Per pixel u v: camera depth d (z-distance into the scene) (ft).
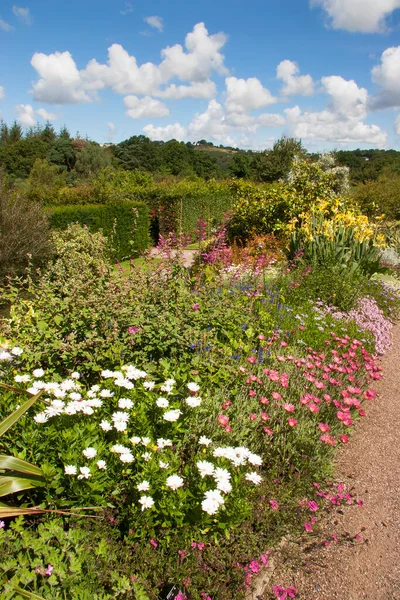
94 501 6.76
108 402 8.74
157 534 6.84
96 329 11.50
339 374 13.07
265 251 27.71
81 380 10.64
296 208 36.24
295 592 6.59
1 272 21.29
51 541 5.98
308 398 10.03
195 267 21.93
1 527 5.85
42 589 5.15
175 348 11.46
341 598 6.87
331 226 27.86
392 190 66.33
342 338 16.48
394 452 11.12
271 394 10.55
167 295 13.39
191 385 8.79
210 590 6.16
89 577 5.51
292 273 23.45
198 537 6.75
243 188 41.68
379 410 13.37
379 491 9.53
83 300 12.23
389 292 25.25
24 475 6.57
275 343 14.52
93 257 24.72
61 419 7.63
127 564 6.12
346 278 23.25
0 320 13.05
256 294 17.39
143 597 5.38
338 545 7.95
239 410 9.96
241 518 6.83
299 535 7.80
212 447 8.09
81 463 6.87
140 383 9.38
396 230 44.75
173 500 6.65
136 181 79.66
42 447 7.06
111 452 7.23
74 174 124.06
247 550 6.98
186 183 61.98
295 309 18.92
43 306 12.84
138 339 11.37
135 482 6.94
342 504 8.82
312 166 40.73
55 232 27.89
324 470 9.38
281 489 8.36
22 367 10.25
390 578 7.36
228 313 14.02
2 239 21.43
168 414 7.98
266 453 9.21
